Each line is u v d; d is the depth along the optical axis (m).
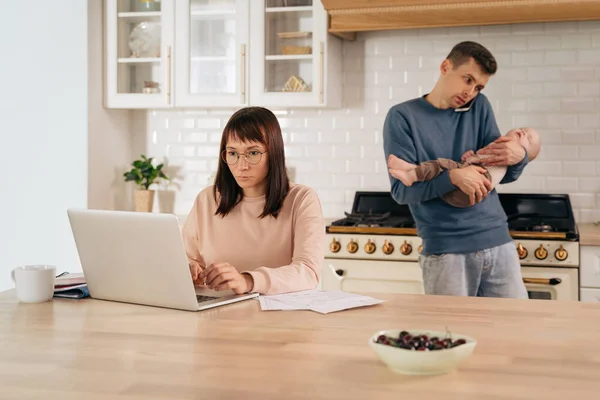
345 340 1.61
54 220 4.35
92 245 2.06
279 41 4.20
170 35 4.33
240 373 1.36
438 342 1.39
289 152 4.55
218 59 4.29
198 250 2.55
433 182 3.37
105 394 1.25
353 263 3.83
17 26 4.34
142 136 4.77
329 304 1.98
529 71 4.19
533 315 1.87
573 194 4.17
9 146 4.38
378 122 4.41
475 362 1.43
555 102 4.17
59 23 4.27
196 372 1.37
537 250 3.58
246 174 2.33
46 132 4.33
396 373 1.36
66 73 4.28
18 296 2.07
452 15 3.84
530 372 1.36
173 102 4.35
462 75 3.38
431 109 3.47
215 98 4.29
